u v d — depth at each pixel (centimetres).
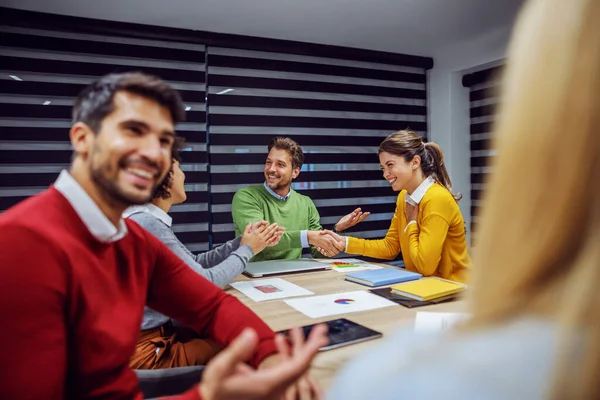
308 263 208
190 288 107
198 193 308
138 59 289
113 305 81
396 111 374
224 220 317
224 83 313
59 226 73
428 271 185
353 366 29
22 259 65
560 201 24
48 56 267
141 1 249
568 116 24
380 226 375
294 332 78
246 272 186
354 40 328
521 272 25
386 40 329
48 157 270
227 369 43
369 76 361
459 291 143
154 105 78
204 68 307
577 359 22
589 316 22
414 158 202
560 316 24
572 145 24
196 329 111
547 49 26
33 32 262
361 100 360
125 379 84
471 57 340
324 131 348
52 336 67
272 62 326
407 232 198
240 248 166
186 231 306
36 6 250
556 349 23
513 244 26
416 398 24
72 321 74
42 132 268
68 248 72
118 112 75
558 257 25
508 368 23
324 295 146
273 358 94
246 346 43
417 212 199
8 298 63
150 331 132
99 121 75
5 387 63
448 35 321
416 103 383
